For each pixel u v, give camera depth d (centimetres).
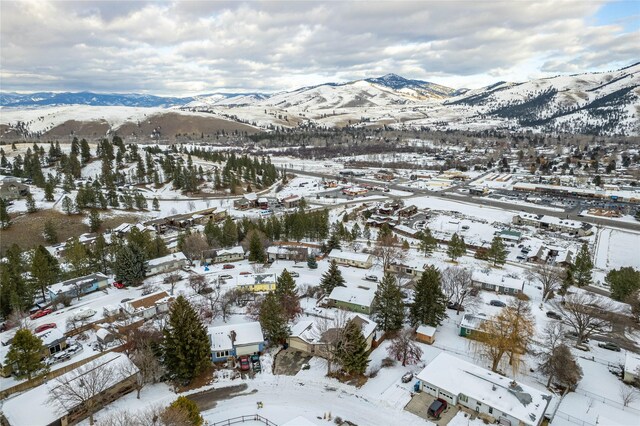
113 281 9825
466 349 6988
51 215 15012
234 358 6581
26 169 19825
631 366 6253
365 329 6981
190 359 5919
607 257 12631
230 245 12169
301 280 9644
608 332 7588
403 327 7694
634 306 8162
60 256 11812
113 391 5666
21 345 5691
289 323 7594
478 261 11731
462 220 16500
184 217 15975
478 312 7956
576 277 10125
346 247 12600
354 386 5969
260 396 5744
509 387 5516
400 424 5225
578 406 5612
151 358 5919
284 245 12181
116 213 16112
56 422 5009
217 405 5553
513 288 9219
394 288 7525
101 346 6781
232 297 8388
